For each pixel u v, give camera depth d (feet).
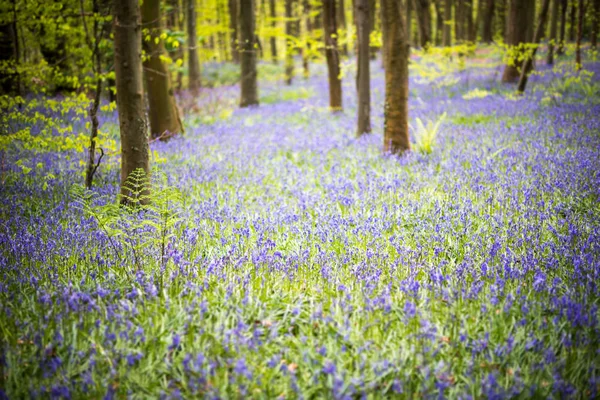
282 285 13.96
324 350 10.53
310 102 68.28
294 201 23.09
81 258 15.97
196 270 14.78
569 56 84.23
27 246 16.46
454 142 34.45
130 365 10.48
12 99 25.26
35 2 32.37
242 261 15.30
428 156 30.60
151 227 17.93
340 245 17.20
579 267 14.03
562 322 11.73
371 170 28.19
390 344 11.07
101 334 11.30
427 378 10.09
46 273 14.62
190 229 18.31
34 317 12.01
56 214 20.85
